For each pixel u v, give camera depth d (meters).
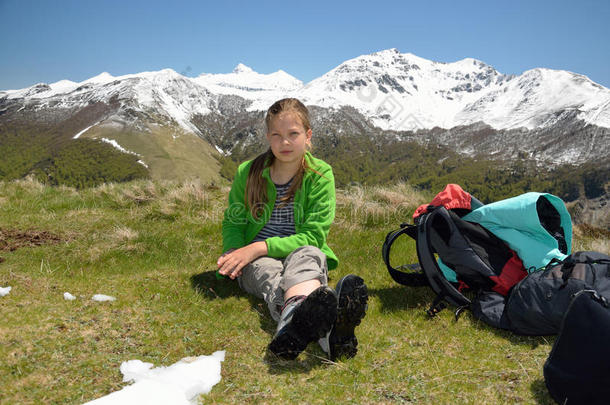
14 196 6.68
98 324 2.36
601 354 1.81
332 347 2.21
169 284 3.16
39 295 2.67
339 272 3.83
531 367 2.21
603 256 2.46
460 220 3.03
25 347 2.00
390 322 2.83
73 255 3.89
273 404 1.80
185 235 4.69
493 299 2.85
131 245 4.15
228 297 2.98
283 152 2.72
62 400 1.66
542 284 2.51
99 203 6.39
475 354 2.39
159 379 1.85
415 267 3.83
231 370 2.05
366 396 1.91
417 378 2.09
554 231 3.10
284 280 2.34
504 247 3.02
